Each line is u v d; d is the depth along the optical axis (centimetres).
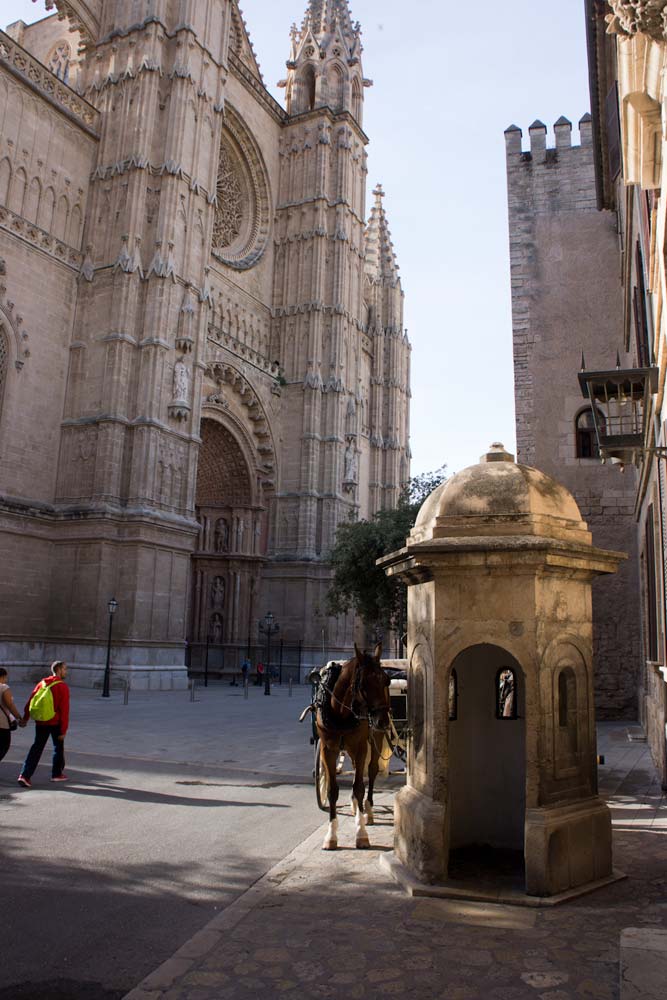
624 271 1855
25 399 3444
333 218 5431
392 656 6044
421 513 790
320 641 4881
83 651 3334
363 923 573
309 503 4978
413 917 585
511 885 655
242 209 5275
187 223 3928
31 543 3400
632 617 2259
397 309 6969
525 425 2422
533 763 652
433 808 669
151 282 3731
